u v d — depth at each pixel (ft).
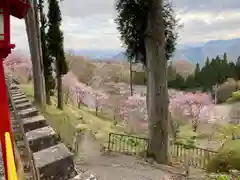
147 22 40.45
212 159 37.70
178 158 45.80
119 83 119.44
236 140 37.83
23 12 9.14
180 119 84.99
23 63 85.56
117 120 88.02
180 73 132.16
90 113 87.92
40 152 8.07
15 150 11.43
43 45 58.18
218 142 62.39
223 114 82.94
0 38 7.70
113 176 31.42
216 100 106.42
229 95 108.37
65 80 97.45
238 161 34.01
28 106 17.03
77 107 88.33
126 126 77.87
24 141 11.59
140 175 32.86
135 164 37.04
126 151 44.34
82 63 125.29
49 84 60.29
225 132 70.44
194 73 129.80
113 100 97.60
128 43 42.80
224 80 113.19
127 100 93.45
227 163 34.81
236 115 80.02
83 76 120.98
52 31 57.31
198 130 77.66
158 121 42.27
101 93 103.60
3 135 8.07
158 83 41.81
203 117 83.10
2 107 8.09
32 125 12.19
